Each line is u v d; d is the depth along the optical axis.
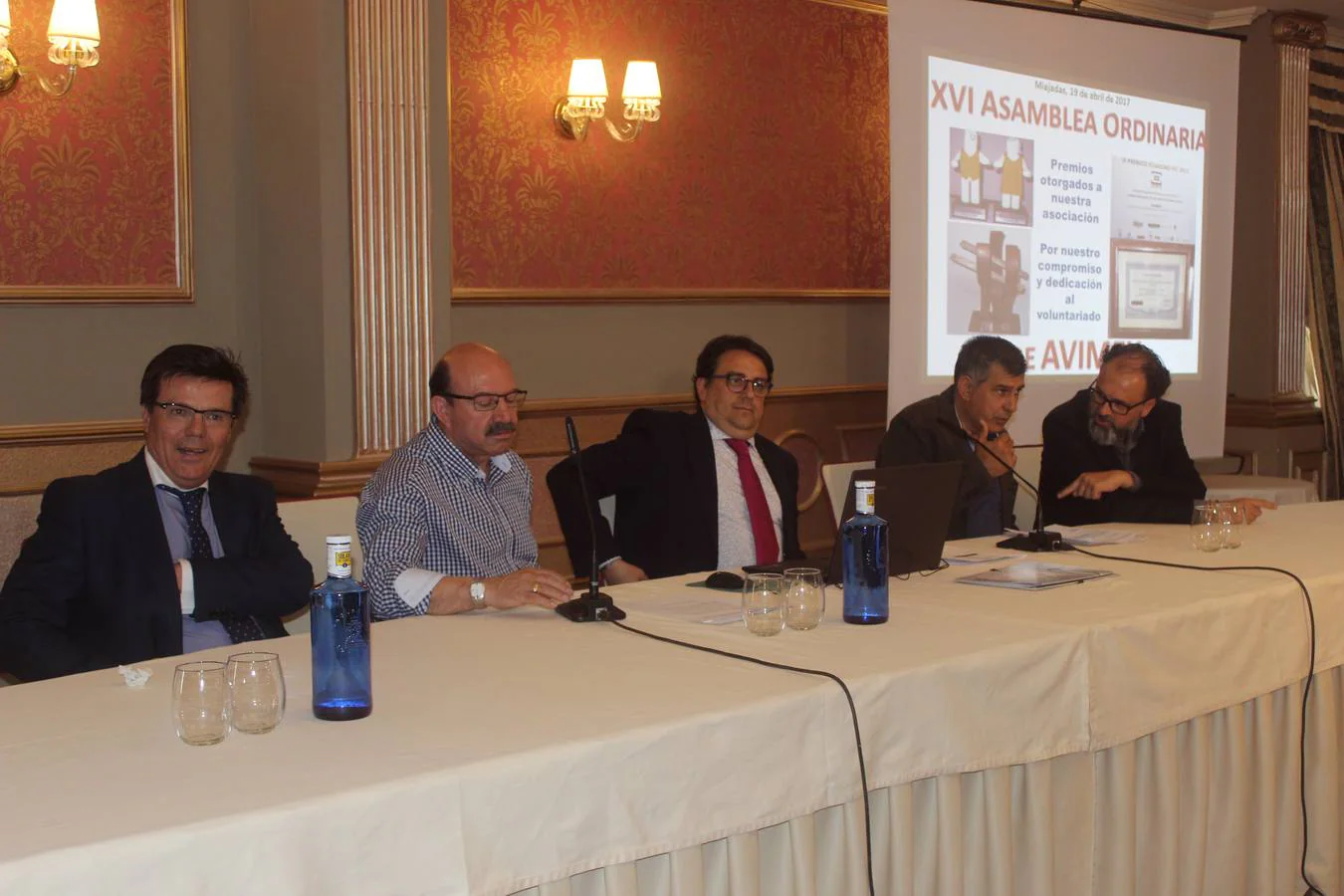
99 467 3.52
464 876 1.33
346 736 1.45
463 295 4.15
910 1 4.64
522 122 4.29
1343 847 2.51
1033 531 2.85
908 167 4.68
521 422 4.41
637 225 4.62
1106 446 3.69
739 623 2.05
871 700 1.70
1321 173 6.62
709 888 1.62
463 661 1.80
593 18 4.43
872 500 2.05
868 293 5.36
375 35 3.62
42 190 3.36
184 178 3.59
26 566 2.20
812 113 5.14
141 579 2.23
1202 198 5.62
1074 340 5.25
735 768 1.56
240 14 3.72
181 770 1.34
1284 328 6.39
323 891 1.25
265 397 3.79
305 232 3.62
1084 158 5.22
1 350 3.36
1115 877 2.07
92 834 1.16
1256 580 2.40
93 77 3.43
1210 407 5.73
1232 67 5.66
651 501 3.16
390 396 3.71
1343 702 2.49
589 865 1.43
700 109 4.77
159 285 3.58
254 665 1.46
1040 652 1.91
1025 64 5.01
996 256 4.98
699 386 3.27
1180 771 2.20
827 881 1.71
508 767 1.37
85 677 1.73
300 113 3.60
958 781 1.83
